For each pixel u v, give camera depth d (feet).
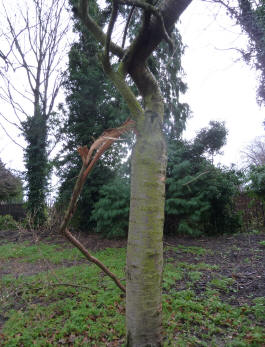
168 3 5.17
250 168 26.99
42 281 13.70
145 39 5.13
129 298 5.12
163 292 11.89
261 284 12.30
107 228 26.08
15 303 11.69
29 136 36.11
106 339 8.60
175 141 28.86
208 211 25.79
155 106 5.42
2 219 36.29
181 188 24.68
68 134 33.17
